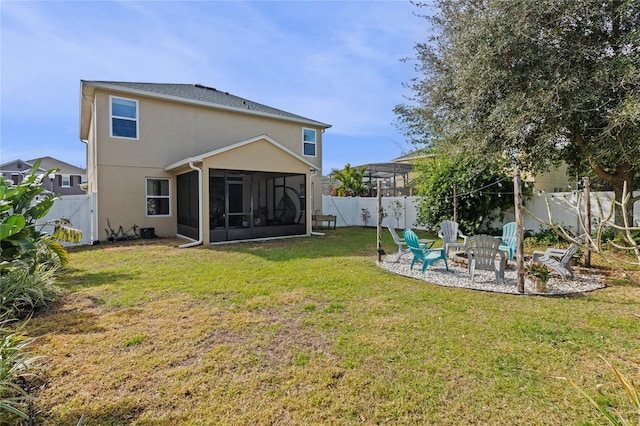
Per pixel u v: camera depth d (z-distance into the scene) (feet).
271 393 8.79
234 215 41.63
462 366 9.97
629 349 10.89
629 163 26.03
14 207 16.74
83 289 18.16
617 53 22.59
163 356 10.77
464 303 15.76
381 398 8.53
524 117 23.29
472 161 33.37
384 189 77.77
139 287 18.56
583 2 21.95
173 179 43.14
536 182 46.42
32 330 12.36
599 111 23.32
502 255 20.34
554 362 10.16
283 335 12.31
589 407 8.05
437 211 41.22
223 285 18.94
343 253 29.71
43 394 8.75
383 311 14.69
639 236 27.17
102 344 11.60
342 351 11.00
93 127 40.16
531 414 7.85
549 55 23.49
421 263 25.17
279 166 39.91
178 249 31.86
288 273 21.77
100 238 37.68
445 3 28.86
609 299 16.26
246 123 49.49
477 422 7.61
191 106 44.39
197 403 8.42
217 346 11.47
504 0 22.89
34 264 16.42
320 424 7.62
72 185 115.65
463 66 26.35
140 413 8.05
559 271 19.30
